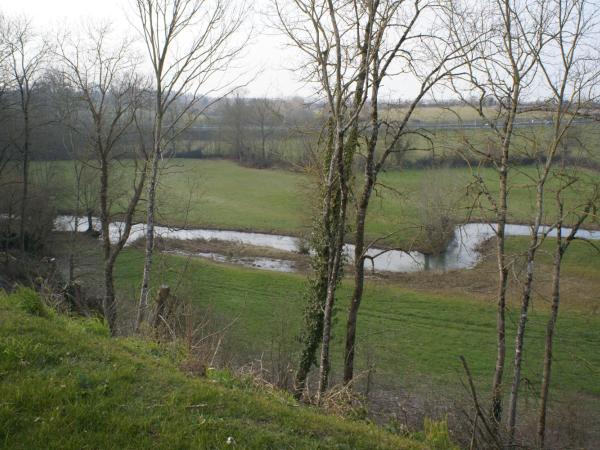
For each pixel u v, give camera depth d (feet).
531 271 49.42
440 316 86.43
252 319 82.43
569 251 111.65
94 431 17.74
